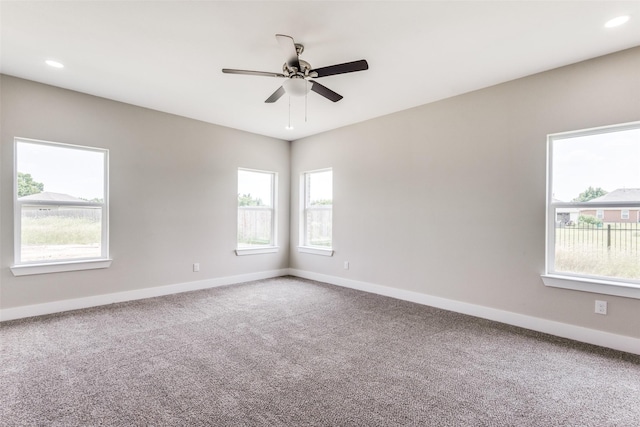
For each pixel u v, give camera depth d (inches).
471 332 114.2
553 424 64.9
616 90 100.8
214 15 83.7
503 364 90.4
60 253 135.0
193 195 173.9
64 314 130.3
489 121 129.1
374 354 96.4
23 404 69.9
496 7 80.0
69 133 134.6
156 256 160.6
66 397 72.7
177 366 88.0
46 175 132.1
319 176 207.2
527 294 118.7
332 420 65.7
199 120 175.6
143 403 70.7
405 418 66.5
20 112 123.9
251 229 205.2
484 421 65.6
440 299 143.5
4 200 120.9
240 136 194.9
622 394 75.6
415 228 153.1
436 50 101.4
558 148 114.9
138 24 88.0
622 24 86.3
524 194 119.7
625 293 97.7
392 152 162.4
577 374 84.8
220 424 64.0
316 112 162.2
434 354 96.6
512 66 111.8
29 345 100.7
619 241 103.0
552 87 113.3
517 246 121.4
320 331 114.7
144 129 155.8
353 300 155.5
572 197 111.7
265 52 103.5
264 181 213.0
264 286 184.7
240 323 122.4
